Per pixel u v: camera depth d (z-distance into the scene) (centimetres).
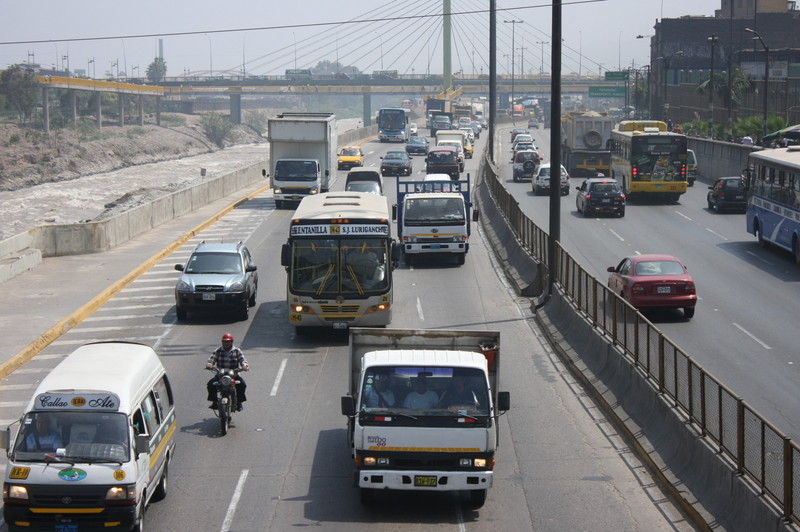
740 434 1277
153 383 1384
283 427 1752
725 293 2961
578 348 2242
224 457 1591
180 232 4303
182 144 16288
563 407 1888
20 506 1179
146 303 2906
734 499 1271
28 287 3072
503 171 7581
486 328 2570
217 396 1709
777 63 8612
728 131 7444
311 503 1398
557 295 2602
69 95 17075
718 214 4909
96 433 1214
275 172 5219
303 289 2397
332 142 5519
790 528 1099
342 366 2183
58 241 3694
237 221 4816
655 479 1501
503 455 1614
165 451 1406
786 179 3509
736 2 13650
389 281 2417
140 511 1227
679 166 5306
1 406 1894
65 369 1308
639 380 1773
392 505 1395
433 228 3544
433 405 1329
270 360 2238
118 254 3722
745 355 2227
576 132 6838
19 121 15025
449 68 18288
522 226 3488
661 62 12494
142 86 17825
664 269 2622
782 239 3553
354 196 2703
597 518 1349
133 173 12006
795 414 1792
